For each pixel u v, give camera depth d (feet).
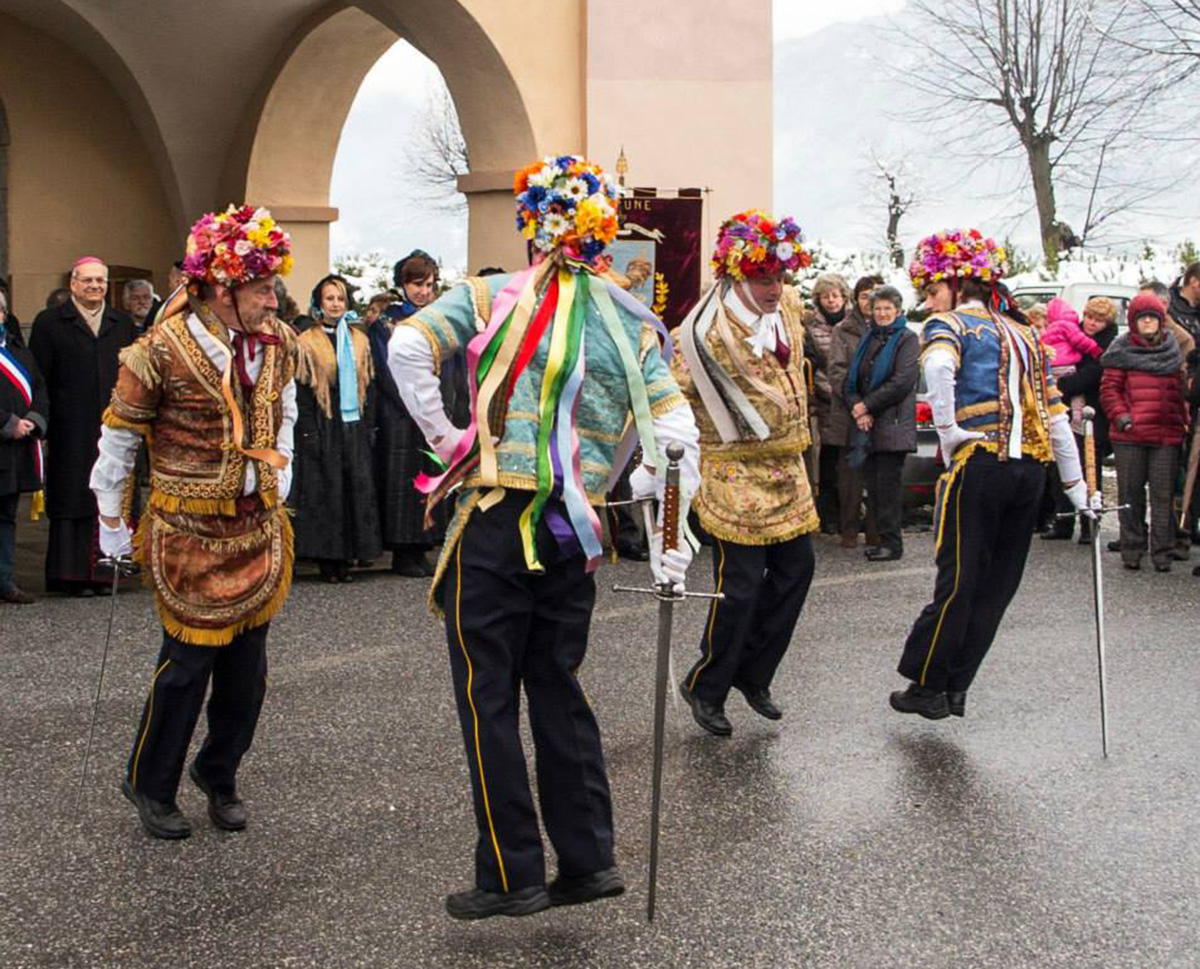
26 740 18.69
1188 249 72.02
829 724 19.38
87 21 44.37
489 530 13.07
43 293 47.50
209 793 15.83
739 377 18.39
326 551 28.35
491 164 38.93
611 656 22.72
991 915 13.69
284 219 45.73
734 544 18.62
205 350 15.03
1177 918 13.65
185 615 15.06
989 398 18.63
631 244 36.19
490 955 12.84
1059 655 23.09
